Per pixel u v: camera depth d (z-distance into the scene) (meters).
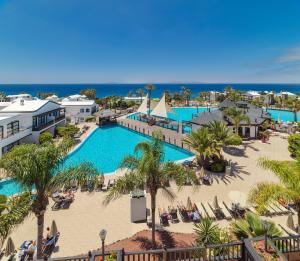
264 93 118.00
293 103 70.62
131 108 84.19
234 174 25.73
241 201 16.67
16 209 10.63
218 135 29.61
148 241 14.66
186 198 20.36
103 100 88.25
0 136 31.89
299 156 12.75
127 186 13.38
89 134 46.88
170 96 108.81
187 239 14.84
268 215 17.05
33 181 11.49
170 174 13.26
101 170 30.72
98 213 18.22
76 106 65.94
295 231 14.62
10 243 13.02
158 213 17.89
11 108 41.53
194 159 30.48
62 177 11.91
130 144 43.53
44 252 13.76
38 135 39.75
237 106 55.62
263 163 12.41
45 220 17.25
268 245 10.95
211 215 17.00
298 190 10.95
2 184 23.72
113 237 15.24
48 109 46.25
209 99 111.56
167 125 52.69
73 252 13.84
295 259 11.20
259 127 44.47
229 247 11.23
